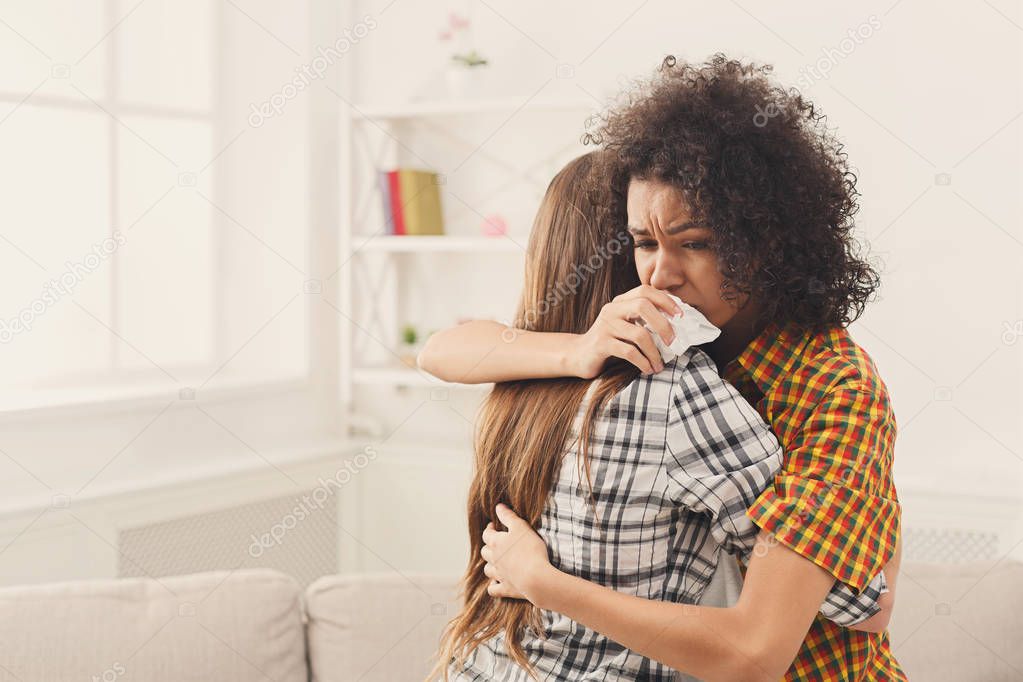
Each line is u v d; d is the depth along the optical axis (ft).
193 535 8.91
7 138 8.36
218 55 10.16
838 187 3.79
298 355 10.71
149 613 5.63
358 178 10.56
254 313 10.61
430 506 10.30
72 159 8.91
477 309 10.35
